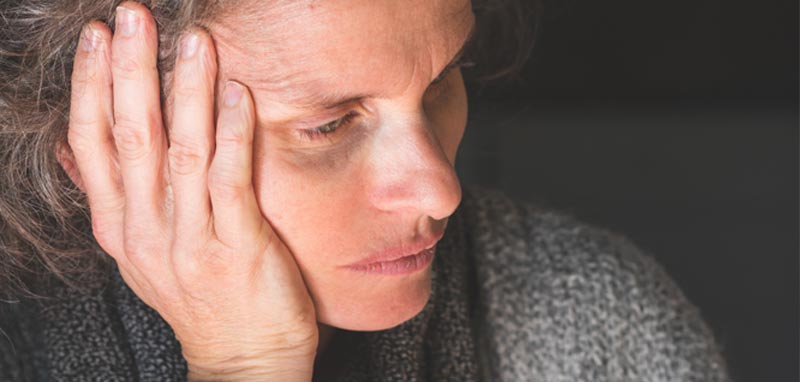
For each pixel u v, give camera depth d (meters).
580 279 1.02
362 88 0.72
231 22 0.72
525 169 2.87
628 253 1.04
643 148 3.02
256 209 0.78
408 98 0.74
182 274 0.82
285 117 0.74
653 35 3.06
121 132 0.79
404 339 0.96
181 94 0.75
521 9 1.18
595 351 1.01
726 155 3.01
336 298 0.84
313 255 0.81
